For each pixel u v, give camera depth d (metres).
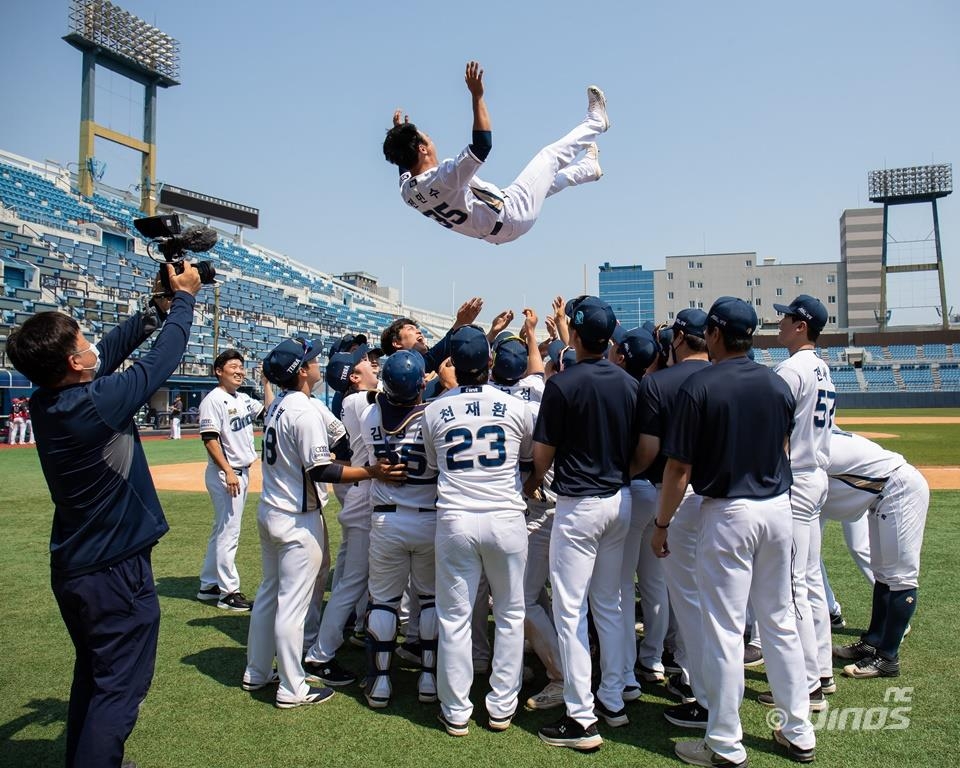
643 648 4.59
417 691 4.31
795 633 3.48
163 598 6.11
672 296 80.44
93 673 3.03
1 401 24.22
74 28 37.88
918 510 4.41
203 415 5.83
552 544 3.81
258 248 50.94
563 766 3.34
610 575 3.87
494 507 3.71
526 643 5.07
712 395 3.38
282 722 3.81
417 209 3.97
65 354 2.92
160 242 3.42
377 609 4.13
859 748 3.51
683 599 3.86
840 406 45.81
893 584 4.41
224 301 38.00
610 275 94.38
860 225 77.94
